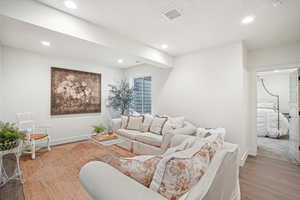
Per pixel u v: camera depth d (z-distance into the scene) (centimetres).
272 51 319
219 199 100
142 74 477
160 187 80
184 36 273
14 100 320
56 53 353
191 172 82
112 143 273
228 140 292
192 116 349
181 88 373
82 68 428
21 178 204
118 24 233
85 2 181
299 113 290
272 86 586
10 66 314
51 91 370
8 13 158
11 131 190
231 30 248
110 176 91
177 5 186
